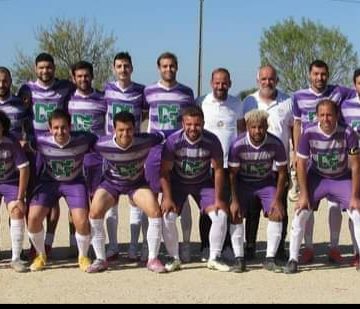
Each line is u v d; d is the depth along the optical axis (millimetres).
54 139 7473
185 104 8156
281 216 7613
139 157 7512
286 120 8133
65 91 8172
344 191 7602
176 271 7488
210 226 8000
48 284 6871
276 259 7996
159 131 8117
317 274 7383
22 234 7566
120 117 7305
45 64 7984
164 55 8102
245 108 8211
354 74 8047
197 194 7836
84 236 7531
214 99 8125
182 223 8031
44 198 7566
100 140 7457
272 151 7617
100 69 37156
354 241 7777
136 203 7676
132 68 8219
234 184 7703
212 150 7566
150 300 6285
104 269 7508
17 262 7492
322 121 7387
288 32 47531
